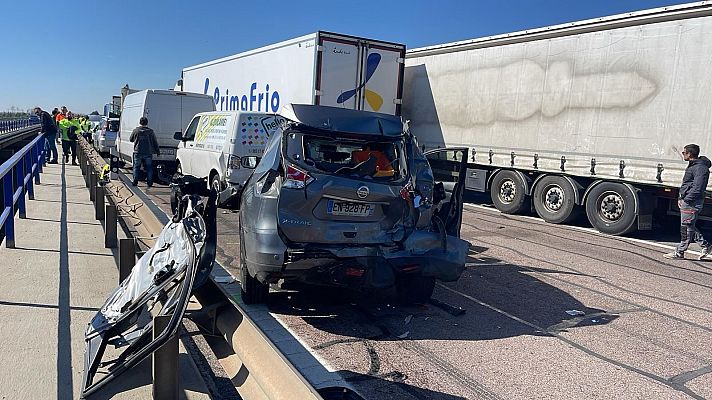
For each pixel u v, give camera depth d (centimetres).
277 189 489
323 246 498
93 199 1088
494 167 1334
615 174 1034
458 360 446
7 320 463
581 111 1085
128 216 713
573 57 1095
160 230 514
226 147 1078
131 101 1705
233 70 1700
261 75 1491
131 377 367
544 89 1156
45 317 474
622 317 572
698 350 488
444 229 546
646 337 516
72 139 1908
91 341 364
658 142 962
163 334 278
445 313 563
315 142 513
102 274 607
